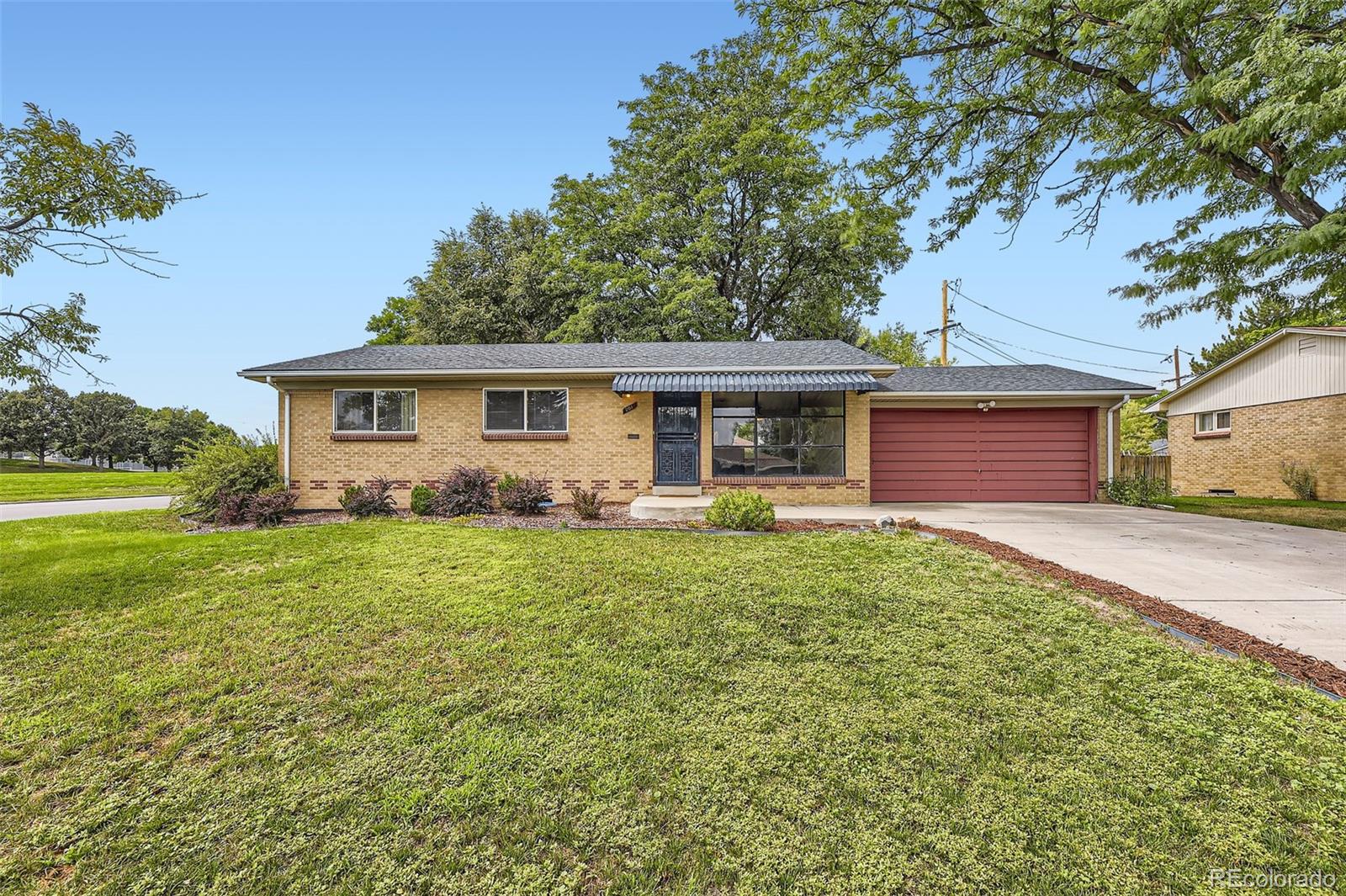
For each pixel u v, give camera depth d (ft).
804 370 50.60
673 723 14.08
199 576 26.94
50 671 17.21
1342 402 61.26
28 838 10.35
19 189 23.36
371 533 37.01
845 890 9.13
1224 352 110.01
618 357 55.77
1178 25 31.58
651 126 105.91
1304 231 31.58
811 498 52.54
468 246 126.21
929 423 58.29
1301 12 28.17
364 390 52.80
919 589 24.20
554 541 34.12
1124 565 28.91
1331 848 9.87
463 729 13.83
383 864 9.73
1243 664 16.90
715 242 96.17
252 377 50.93
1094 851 9.88
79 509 57.93
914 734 13.52
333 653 18.34
